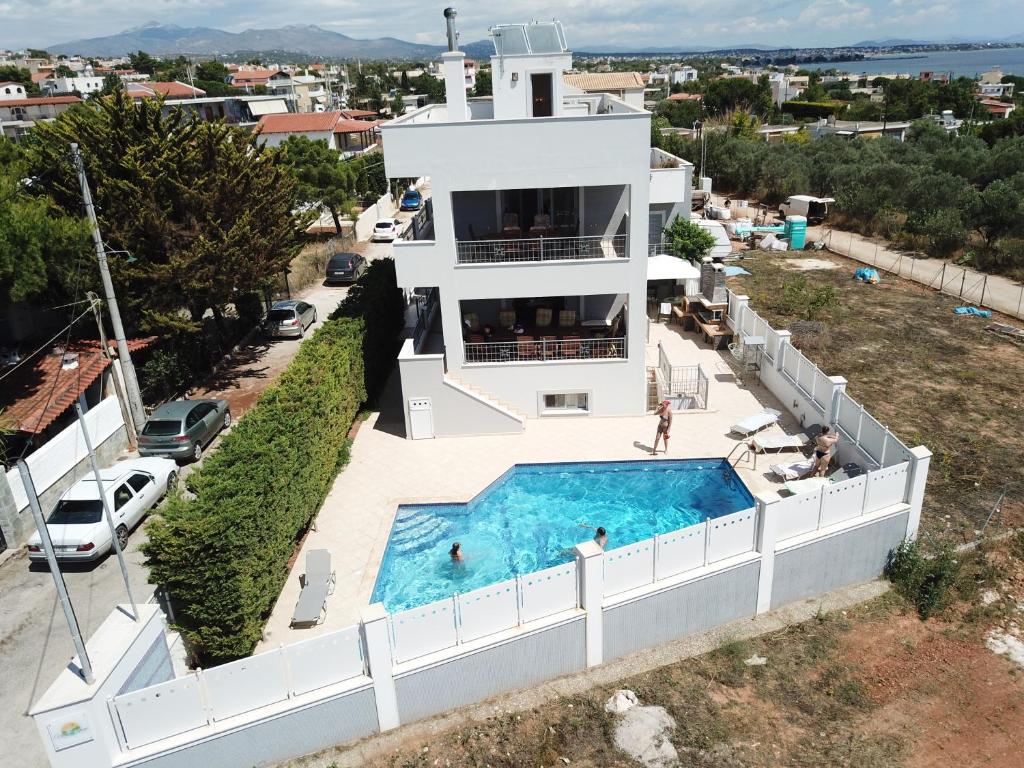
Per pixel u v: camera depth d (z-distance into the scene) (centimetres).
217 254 2411
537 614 1303
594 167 2027
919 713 1241
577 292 2173
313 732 1180
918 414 2247
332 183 5184
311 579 1517
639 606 1356
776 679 1325
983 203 4000
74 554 1647
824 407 2023
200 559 1200
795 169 5828
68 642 1448
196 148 2459
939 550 1588
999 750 1162
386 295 2722
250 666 1110
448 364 2259
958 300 3384
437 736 1223
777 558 1458
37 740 1219
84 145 2328
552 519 1852
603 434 2205
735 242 4766
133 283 2408
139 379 2450
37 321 2628
